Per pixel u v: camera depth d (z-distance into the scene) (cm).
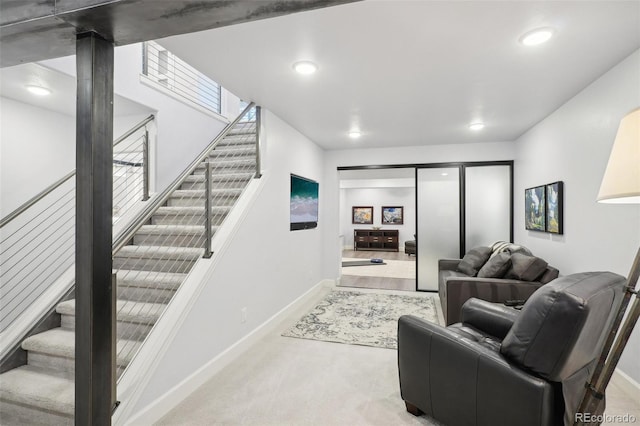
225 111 545
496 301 337
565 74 272
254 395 237
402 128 442
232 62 253
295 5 111
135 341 245
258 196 343
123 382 195
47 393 200
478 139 503
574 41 221
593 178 284
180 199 393
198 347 251
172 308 236
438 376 192
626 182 137
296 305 449
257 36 216
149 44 394
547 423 150
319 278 561
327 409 221
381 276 693
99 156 129
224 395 237
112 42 135
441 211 540
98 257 128
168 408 219
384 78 282
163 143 398
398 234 1204
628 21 197
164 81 463
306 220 488
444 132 461
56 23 120
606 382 154
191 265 294
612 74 259
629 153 138
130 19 118
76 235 127
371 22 199
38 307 256
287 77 282
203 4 109
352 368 278
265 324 356
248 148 465
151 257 306
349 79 284
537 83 291
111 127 135
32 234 330
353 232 1254
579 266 305
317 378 261
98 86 129
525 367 159
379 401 230
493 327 235
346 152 579
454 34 213
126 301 277
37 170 333
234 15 116
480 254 427
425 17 194
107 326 132
